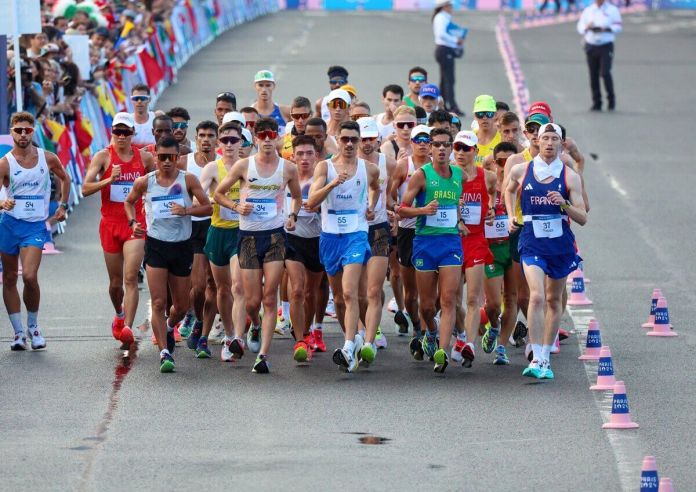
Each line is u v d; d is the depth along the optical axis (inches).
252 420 1267.2
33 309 1568.7
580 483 1079.0
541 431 1230.3
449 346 1546.5
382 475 1096.8
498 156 1596.9
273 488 1063.6
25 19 2043.6
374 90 3806.6
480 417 1279.5
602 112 3727.9
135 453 1160.2
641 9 7121.1
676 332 1663.4
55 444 1187.9
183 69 4288.9
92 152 2723.9
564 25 6127.0
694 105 3882.9
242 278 1482.5
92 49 2945.4
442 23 3435.0
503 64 4554.6
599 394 1368.1
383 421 1264.8
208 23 5172.2
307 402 1334.9
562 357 1540.4
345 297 1453.0
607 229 2373.3
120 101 3051.2
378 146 1688.0
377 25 5974.4
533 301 1435.8
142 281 1955.0
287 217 1534.2
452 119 1755.7
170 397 1353.3
